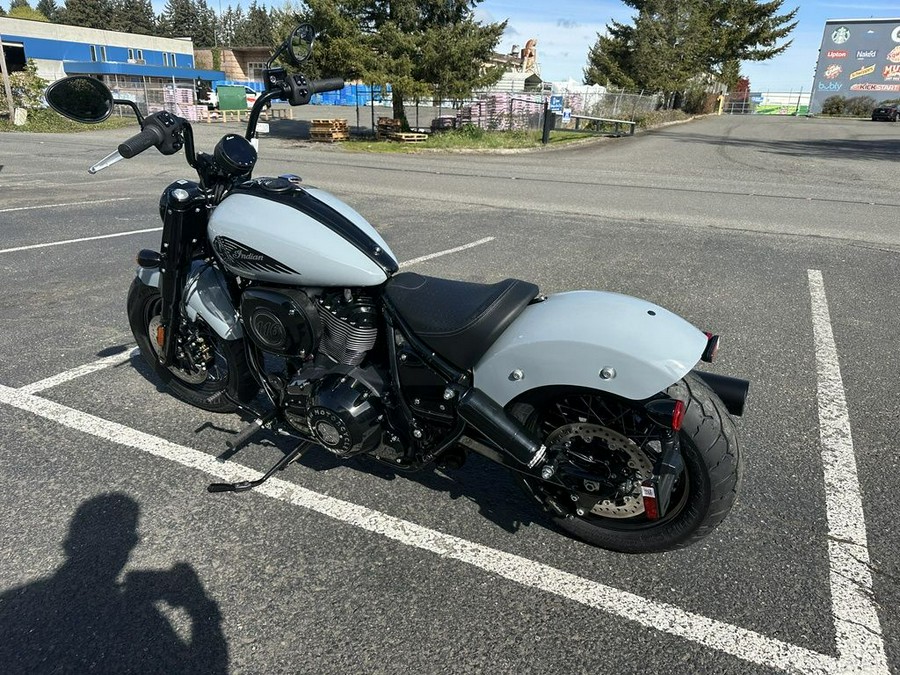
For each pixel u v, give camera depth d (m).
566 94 30.81
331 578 2.57
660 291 5.95
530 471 2.53
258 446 3.49
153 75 41.38
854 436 3.59
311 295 2.87
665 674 2.16
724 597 2.48
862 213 9.88
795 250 7.51
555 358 2.40
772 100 66.94
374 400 2.78
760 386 4.15
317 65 21.92
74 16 93.50
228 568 2.61
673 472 2.26
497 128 26.56
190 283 3.42
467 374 2.62
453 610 2.42
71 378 4.18
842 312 5.48
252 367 3.18
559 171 15.40
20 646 2.24
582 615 2.40
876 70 59.31
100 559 2.65
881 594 2.50
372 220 8.96
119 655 2.21
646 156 19.48
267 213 2.85
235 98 34.09
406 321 2.66
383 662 2.20
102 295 5.67
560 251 7.33
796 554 2.70
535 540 2.80
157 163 15.10
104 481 3.15
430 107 47.03
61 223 8.44
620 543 2.65
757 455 3.40
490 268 6.59
